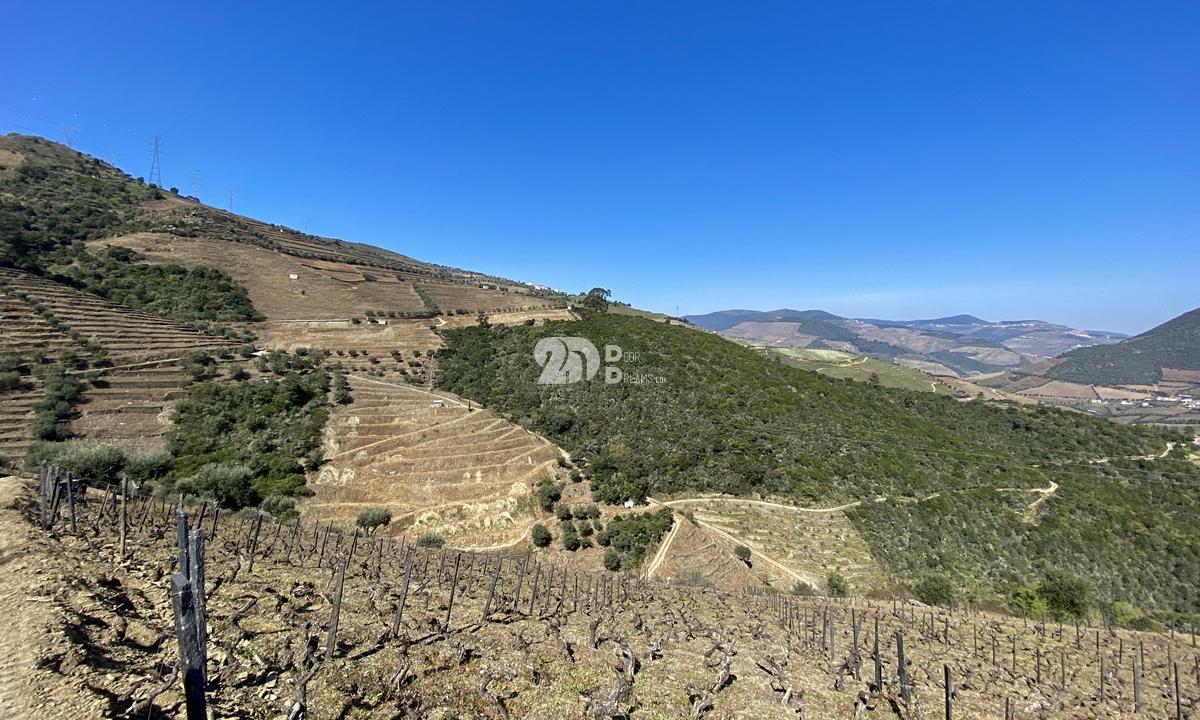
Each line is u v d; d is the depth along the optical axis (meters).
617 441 70.56
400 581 22.59
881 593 49.66
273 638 13.56
